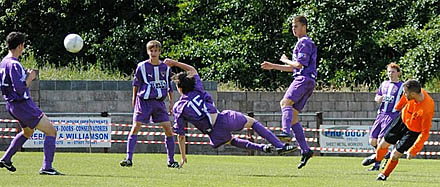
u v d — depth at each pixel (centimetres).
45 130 2920
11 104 2864
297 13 8500
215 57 8406
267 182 2722
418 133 2948
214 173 3200
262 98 7025
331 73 8469
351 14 8375
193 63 8694
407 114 2956
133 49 8669
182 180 2731
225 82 8300
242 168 3691
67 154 5266
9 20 8912
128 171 3222
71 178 2738
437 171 3881
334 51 8550
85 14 8962
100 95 6794
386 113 3981
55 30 8988
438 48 7956
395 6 8700
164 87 3575
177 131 3309
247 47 8412
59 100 6750
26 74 2864
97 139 6488
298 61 3197
